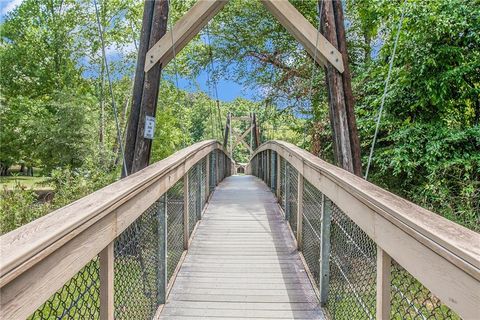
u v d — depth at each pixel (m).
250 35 9.16
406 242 0.94
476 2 4.39
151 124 3.66
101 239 1.13
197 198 4.15
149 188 1.76
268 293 2.43
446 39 4.59
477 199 4.28
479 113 4.98
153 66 3.65
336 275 1.97
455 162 4.39
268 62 9.33
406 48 4.82
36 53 14.62
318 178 2.19
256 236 3.68
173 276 2.66
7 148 13.82
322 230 2.21
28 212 5.45
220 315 2.14
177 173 2.55
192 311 2.18
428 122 5.08
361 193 1.29
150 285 2.03
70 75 14.61
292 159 3.43
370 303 1.36
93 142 11.45
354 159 3.81
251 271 2.79
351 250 1.65
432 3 4.47
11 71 14.48
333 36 3.80
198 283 2.58
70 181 7.46
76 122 11.23
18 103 13.48
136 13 13.77
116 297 1.45
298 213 3.19
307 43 3.86
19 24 14.65
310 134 7.89
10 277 0.66
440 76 4.57
